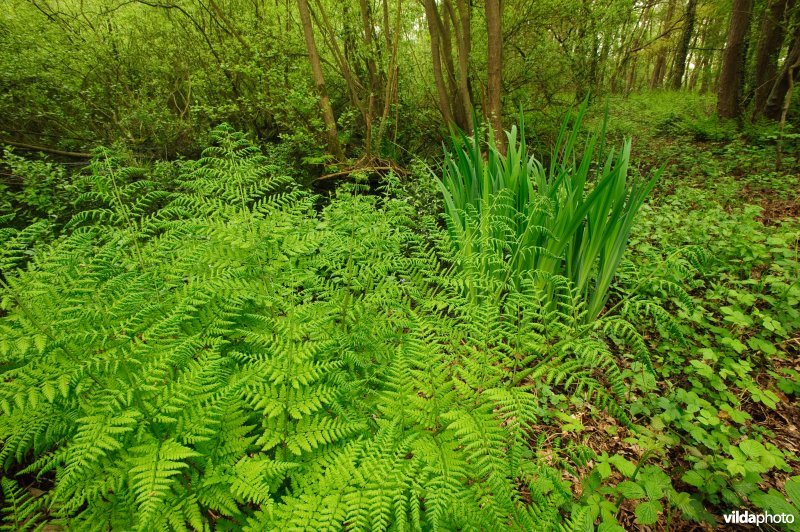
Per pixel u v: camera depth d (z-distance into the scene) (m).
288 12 7.66
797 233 3.43
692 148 8.03
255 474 1.34
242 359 1.73
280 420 1.55
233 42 6.96
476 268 2.22
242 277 1.94
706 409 2.13
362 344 2.04
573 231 2.71
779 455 1.70
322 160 6.02
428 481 1.33
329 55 8.33
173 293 1.89
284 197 2.16
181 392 1.41
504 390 1.47
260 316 1.86
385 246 2.29
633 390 2.47
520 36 8.20
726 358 2.50
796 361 2.71
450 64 7.95
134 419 1.29
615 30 7.86
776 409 2.42
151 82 7.26
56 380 1.27
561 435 2.28
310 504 1.27
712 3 13.27
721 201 5.34
